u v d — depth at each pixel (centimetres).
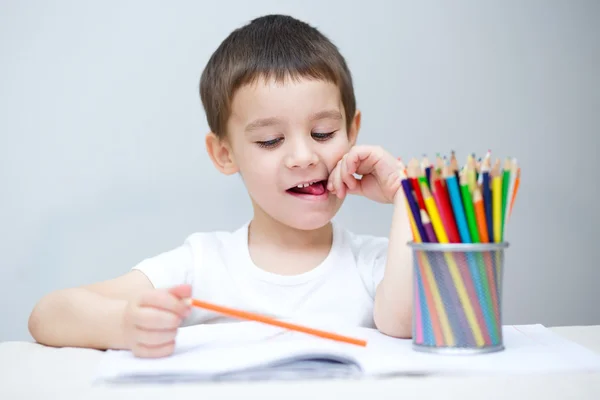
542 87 175
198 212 166
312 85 98
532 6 175
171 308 70
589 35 176
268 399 55
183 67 166
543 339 76
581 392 56
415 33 171
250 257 110
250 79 100
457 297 68
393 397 55
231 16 168
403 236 89
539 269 175
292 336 80
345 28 169
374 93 169
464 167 72
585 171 176
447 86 172
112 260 163
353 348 73
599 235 177
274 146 100
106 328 81
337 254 109
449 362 65
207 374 62
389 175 96
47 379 64
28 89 164
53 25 164
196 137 166
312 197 101
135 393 58
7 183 163
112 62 165
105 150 164
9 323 163
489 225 69
